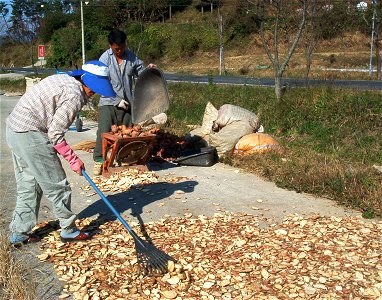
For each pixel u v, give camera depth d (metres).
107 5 40.34
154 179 6.84
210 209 5.68
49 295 3.74
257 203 5.91
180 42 43.84
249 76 30.14
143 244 4.17
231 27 43.38
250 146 7.89
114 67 7.31
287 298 3.63
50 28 53.41
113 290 3.77
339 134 8.91
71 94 4.17
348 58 34.12
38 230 4.96
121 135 7.08
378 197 5.73
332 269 4.05
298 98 10.55
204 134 8.88
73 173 7.30
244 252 4.39
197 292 3.73
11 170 7.57
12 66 54.00
